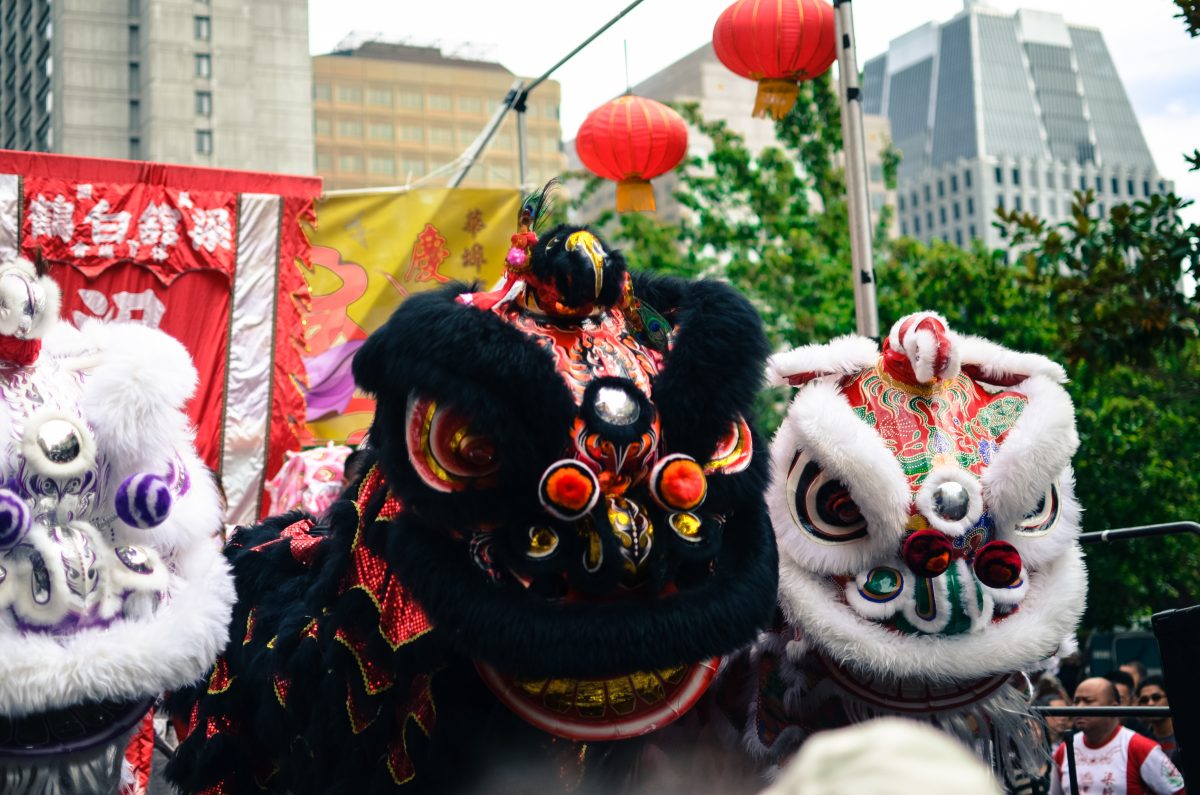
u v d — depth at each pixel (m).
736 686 3.78
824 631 3.59
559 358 3.09
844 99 6.31
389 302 7.86
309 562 3.84
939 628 3.57
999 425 3.76
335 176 56.47
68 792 3.17
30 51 49.88
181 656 3.24
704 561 3.06
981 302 19.44
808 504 3.65
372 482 3.30
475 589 2.91
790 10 6.46
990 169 102.25
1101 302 8.48
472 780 3.06
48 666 3.04
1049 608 3.66
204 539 3.41
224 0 47.53
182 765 3.82
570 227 3.15
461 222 8.02
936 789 0.94
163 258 6.70
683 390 3.08
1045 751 3.92
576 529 2.94
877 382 3.78
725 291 3.20
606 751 3.17
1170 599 17.03
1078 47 113.19
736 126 62.72
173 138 46.56
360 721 3.20
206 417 6.77
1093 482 15.76
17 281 3.18
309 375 7.66
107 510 3.26
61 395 3.26
